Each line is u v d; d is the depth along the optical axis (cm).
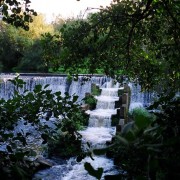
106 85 2166
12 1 309
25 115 298
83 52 495
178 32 445
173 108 212
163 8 411
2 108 287
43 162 1077
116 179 116
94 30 478
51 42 515
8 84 2172
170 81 525
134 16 429
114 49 532
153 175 119
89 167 103
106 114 1700
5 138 256
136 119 102
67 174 1051
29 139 1244
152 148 102
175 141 105
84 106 1719
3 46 3625
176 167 108
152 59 556
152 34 502
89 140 1374
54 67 530
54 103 306
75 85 2194
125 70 570
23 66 3422
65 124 317
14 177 183
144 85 602
